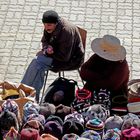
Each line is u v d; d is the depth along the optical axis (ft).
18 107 26.66
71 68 33.04
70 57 32.48
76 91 28.63
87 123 25.80
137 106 27.99
